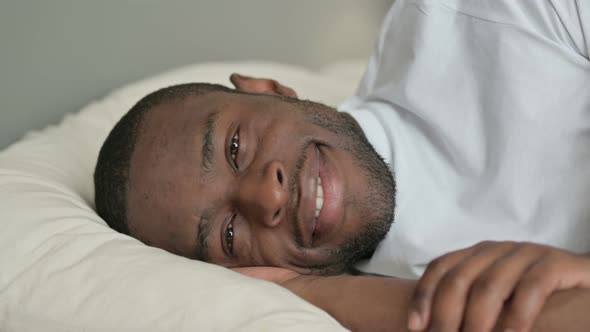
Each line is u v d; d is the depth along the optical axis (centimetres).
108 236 78
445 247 95
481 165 96
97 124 126
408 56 104
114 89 151
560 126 91
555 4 90
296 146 92
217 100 96
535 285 51
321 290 71
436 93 99
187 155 90
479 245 56
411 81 101
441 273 54
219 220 90
